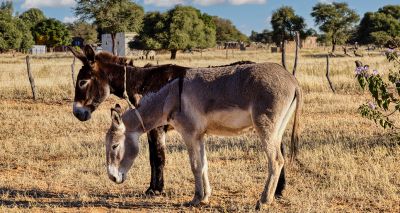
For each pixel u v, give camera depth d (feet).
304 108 53.11
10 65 117.91
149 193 25.16
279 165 21.12
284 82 20.77
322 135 38.81
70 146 37.01
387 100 29.25
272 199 21.66
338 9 326.03
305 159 30.71
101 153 34.78
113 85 25.39
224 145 36.06
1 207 22.45
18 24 262.88
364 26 326.03
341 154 31.22
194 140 22.06
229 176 27.86
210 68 22.18
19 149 36.83
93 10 201.16
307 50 273.54
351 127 42.11
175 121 22.21
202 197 22.79
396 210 21.86
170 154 33.12
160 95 22.45
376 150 31.73
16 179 28.66
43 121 48.52
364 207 22.31
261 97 20.52
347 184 25.62
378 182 25.59
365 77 29.17
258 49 328.08
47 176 29.48
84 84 24.95
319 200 23.06
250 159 32.12
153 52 239.71
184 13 220.02
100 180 27.96
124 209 22.49
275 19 343.26
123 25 206.59
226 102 21.11
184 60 167.63
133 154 22.45
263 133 20.58
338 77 73.51
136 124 22.45
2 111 54.95
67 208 22.79
